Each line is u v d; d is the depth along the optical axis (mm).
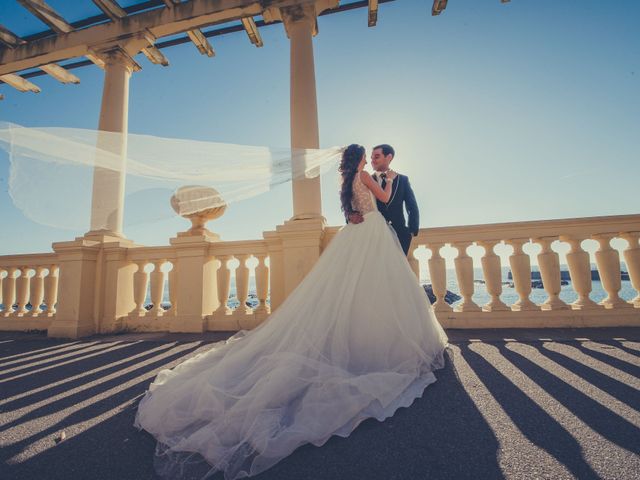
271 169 2535
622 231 3770
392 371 1909
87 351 3525
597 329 3572
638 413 1542
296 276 4055
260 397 1461
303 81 4871
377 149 2867
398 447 1321
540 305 3916
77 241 4723
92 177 1766
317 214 4379
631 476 1075
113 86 5562
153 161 2047
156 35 5773
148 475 1209
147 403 1741
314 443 1340
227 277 4723
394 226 2781
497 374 2182
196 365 2133
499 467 1156
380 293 2178
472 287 4051
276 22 6223
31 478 1213
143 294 5000
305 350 1802
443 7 5770
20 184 1538
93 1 5293
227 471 1170
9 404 2000
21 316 5332
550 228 3945
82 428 1645
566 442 1308
